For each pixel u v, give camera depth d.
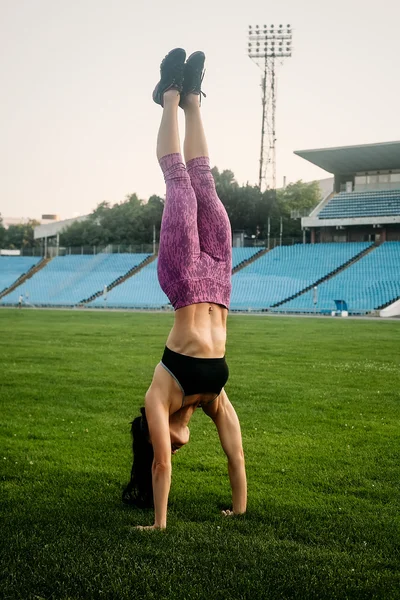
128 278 70.69
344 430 10.60
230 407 6.49
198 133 6.42
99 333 31.42
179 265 5.98
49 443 9.64
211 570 5.02
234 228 81.62
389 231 66.31
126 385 15.03
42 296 72.50
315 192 98.25
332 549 5.60
